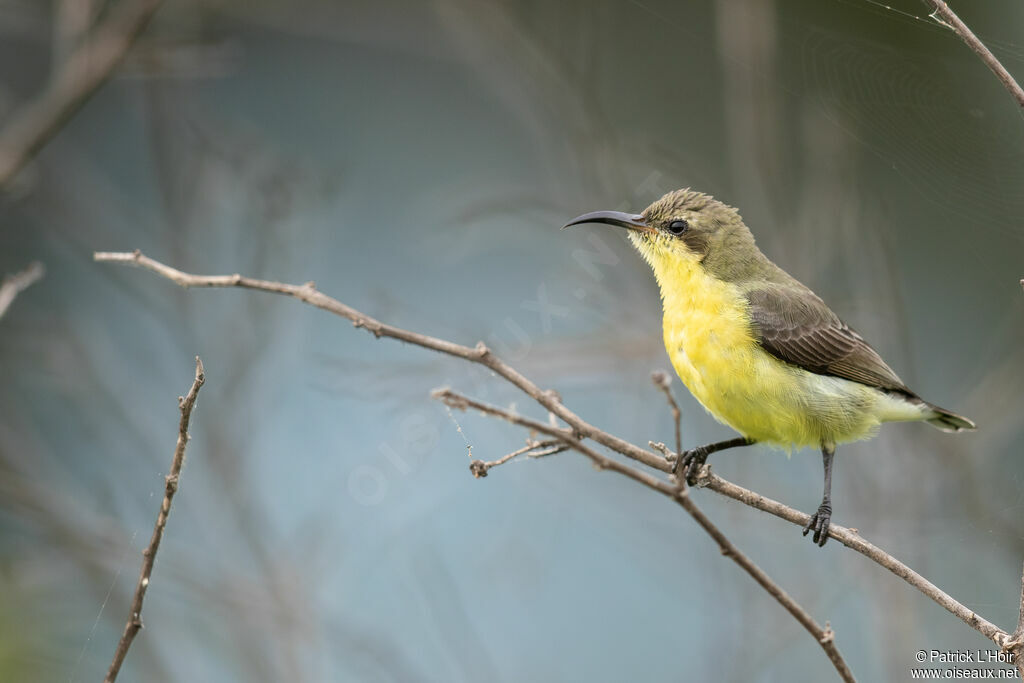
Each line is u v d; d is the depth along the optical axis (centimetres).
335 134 1786
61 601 1267
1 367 1384
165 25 1395
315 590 1258
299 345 1377
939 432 1241
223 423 1299
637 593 1480
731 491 830
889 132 1262
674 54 1548
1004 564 1234
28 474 1338
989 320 1487
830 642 600
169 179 1353
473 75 1784
